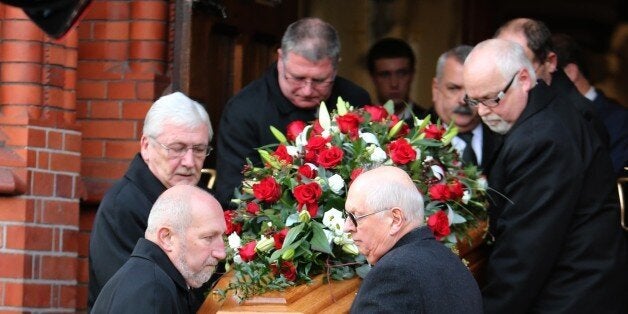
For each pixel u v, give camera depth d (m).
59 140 8.70
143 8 9.21
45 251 8.61
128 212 6.85
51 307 8.63
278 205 6.86
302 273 6.56
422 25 12.49
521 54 7.42
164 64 9.30
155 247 6.09
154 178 6.96
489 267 7.34
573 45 10.16
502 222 7.32
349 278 6.68
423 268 5.99
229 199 7.86
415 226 6.15
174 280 6.08
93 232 6.95
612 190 7.59
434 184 7.13
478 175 7.44
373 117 7.28
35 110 8.63
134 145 9.20
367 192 6.14
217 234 6.14
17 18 8.62
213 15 9.47
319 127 7.20
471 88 7.42
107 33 9.29
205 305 6.43
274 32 10.09
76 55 8.81
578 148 7.39
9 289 8.51
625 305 7.58
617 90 13.83
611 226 7.51
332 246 6.66
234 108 8.01
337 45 7.85
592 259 7.43
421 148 7.18
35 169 8.59
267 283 6.45
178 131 6.90
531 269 7.24
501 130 7.51
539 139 7.28
